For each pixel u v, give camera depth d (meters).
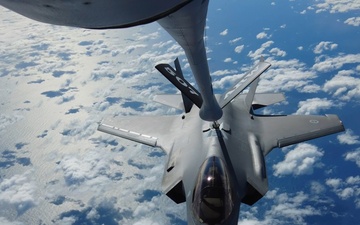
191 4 8.89
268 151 20.73
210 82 15.15
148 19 7.21
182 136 22.61
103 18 6.04
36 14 5.69
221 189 15.51
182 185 18.73
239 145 20.00
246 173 18.33
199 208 15.28
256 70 20.02
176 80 18.38
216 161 16.86
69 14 5.64
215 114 17.69
